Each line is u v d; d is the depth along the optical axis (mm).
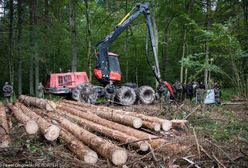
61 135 6234
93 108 10461
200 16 20641
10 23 19953
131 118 7426
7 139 6098
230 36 10594
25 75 25516
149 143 6055
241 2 15656
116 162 5066
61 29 21688
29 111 9266
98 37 25750
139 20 25766
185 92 16141
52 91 14930
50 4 22250
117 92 14438
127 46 25875
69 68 26609
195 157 5453
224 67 11820
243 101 10852
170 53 28031
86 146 5648
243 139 6445
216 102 12930
